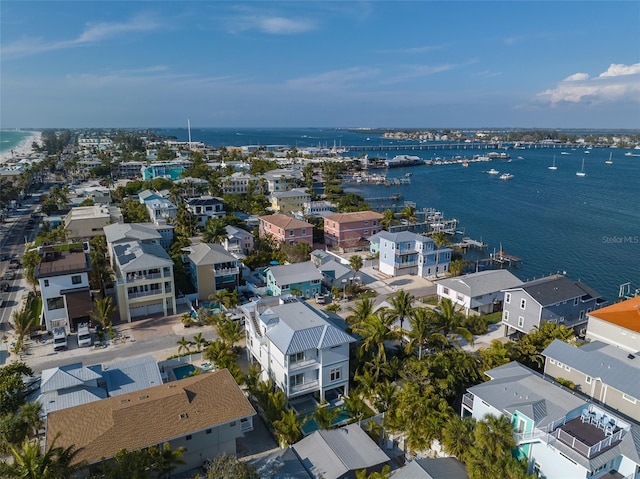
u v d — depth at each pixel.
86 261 72.25
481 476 34.62
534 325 63.88
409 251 95.38
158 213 131.25
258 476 35.66
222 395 43.12
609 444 33.59
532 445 35.75
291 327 49.62
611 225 152.38
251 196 168.62
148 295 72.19
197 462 40.19
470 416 43.16
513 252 124.06
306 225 111.88
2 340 64.88
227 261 80.50
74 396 44.66
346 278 88.19
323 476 36.97
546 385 40.31
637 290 94.31
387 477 35.81
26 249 107.00
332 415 43.44
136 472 32.88
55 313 66.50
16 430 39.66
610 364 44.91
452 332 58.75
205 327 69.62
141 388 47.62
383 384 48.84
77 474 34.16
